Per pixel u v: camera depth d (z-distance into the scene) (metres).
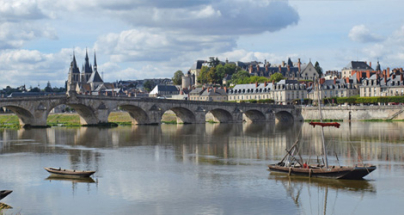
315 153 96.38
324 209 55.62
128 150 104.50
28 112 168.75
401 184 66.06
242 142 119.69
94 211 55.53
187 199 60.00
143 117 194.25
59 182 69.56
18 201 59.72
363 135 132.00
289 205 57.19
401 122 186.50
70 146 112.06
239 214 54.06
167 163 85.62
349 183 66.62
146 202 58.81
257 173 74.56
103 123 183.12
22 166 83.12
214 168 79.75
